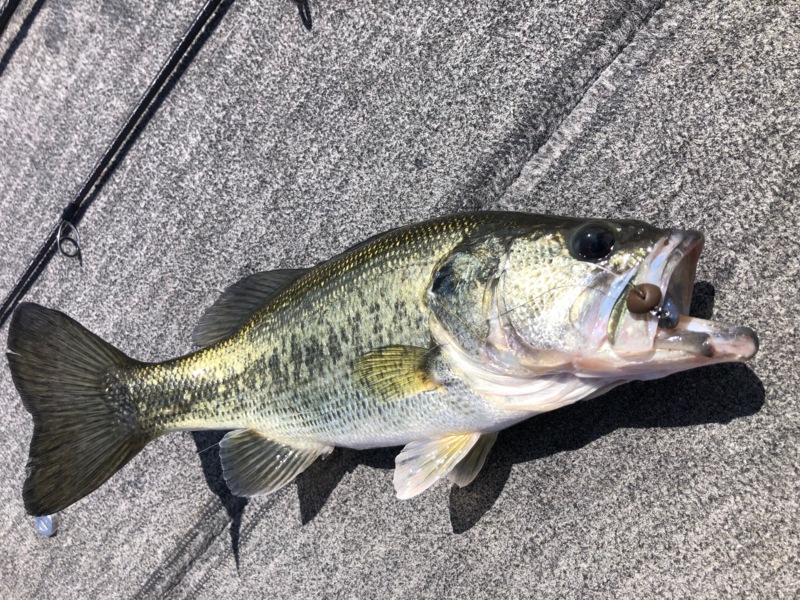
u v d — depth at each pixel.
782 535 0.32
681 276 0.28
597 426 0.36
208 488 0.46
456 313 0.30
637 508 0.35
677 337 0.27
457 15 0.39
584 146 0.37
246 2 0.43
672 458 0.34
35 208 0.50
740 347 0.26
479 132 0.39
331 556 0.42
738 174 0.34
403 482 0.34
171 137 0.46
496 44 0.39
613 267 0.28
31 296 0.51
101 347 0.40
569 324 0.28
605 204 0.36
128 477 0.48
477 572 0.38
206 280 0.46
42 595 0.51
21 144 0.50
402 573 0.40
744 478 0.33
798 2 0.33
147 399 0.39
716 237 0.34
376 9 0.41
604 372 0.29
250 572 0.44
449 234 0.31
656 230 0.28
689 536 0.34
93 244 0.49
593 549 0.36
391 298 0.32
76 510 0.50
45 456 0.39
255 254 0.45
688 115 0.35
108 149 0.47
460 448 0.33
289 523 0.43
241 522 0.45
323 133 0.43
